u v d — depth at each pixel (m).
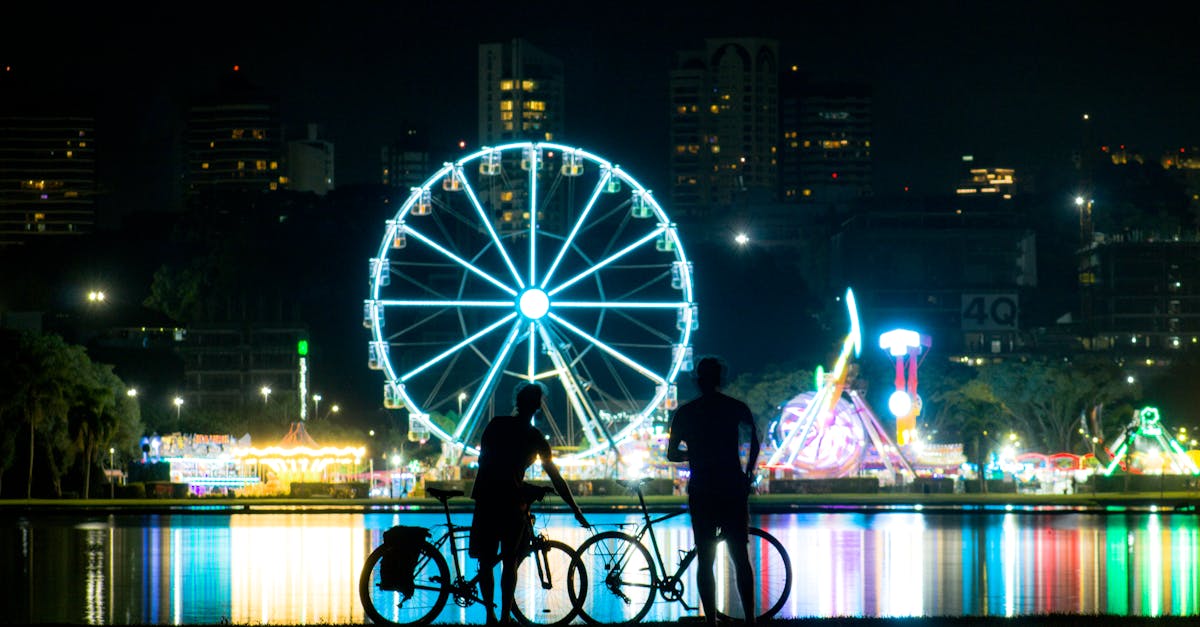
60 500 170.25
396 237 153.50
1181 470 198.25
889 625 35.16
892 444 186.50
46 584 63.22
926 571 69.94
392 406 151.62
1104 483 190.75
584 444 195.25
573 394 157.50
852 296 179.00
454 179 155.50
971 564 74.25
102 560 76.81
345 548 86.25
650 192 156.38
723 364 34.19
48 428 177.75
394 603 54.44
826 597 57.72
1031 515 133.38
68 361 181.25
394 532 35.59
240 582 64.00
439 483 172.00
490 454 34.31
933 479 184.62
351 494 180.88
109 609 53.03
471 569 66.38
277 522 118.56
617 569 35.91
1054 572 69.38
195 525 113.88
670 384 155.38
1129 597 57.59
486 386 153.88
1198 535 99.81
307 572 69.44
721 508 33.59
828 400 178.75
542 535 35.28
